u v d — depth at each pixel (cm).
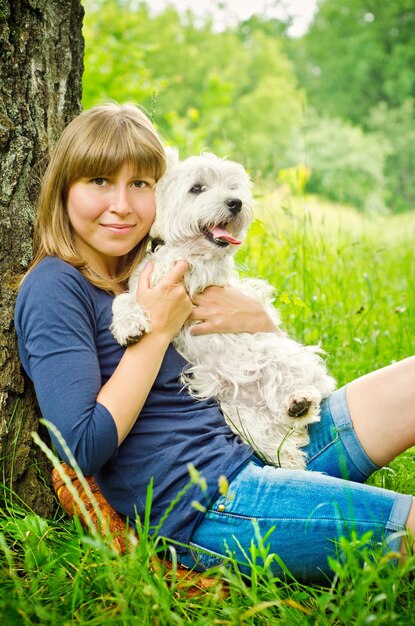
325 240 573
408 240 805
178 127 888
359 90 4166
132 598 192
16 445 260
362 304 480
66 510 259
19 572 225
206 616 201
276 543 214
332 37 4509
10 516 249
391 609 190
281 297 336
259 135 2745
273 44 3828
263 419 268
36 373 222
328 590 219
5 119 260
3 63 261
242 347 275
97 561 213
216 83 1330
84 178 240
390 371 247
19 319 233
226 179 295
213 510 219
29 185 267
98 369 227
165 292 235
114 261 269
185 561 223
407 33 4222
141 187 251
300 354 279
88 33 1029
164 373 242
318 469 253
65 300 228
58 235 244
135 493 229
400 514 212
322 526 212
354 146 2400
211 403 254
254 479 221
